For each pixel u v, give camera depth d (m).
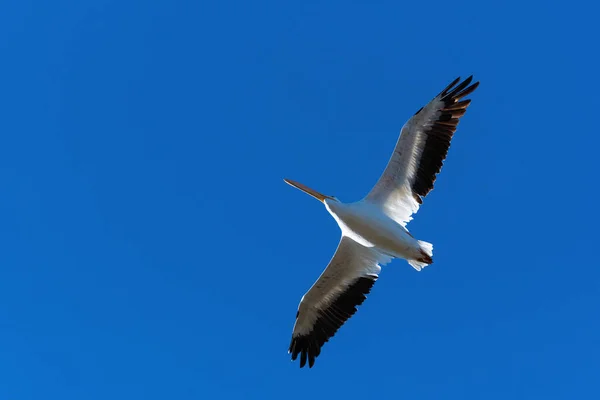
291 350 18.36
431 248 16.56
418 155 16.58
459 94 16.58
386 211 16.98
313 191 17.50
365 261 17.80
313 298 18.19
